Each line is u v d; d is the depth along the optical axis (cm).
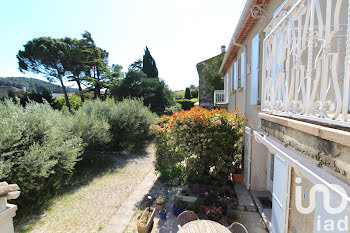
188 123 560
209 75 1734
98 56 2475
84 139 875
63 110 1000
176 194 589
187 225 327
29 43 2011
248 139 580
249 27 556
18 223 484
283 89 212
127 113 1170
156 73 2645
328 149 121
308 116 147
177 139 567
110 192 645
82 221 490
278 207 329
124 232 445
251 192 564
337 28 122
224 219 469
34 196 566
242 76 690
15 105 675
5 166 470
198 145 548
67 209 545
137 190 654
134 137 1214
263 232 413
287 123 180
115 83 2364
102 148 1140
